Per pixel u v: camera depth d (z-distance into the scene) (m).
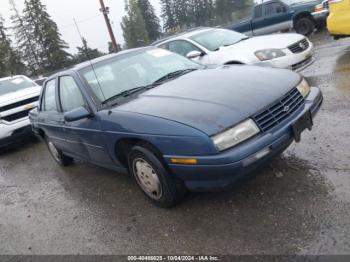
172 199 3.80
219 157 3.15
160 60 5.03
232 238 3.25
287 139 3.47
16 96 8.84
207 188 3.46
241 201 3.74
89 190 5.10
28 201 5.37
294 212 3.36
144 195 4.18
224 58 7.59
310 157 4.26
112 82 4.53
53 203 5.04
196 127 3.25
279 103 3.56
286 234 3.12
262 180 4.01
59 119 5.20
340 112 5.35
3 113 8.51
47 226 4.43
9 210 5.24
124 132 3.82
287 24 14.91
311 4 14.14
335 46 10.70
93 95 4.40
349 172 3.75
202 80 4.14
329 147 4.38
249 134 3.28
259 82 3.84
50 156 7.41
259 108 3.40
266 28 15.55
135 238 3.66
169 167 3.55
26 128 8.76
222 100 3.52
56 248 3.89
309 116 3.74
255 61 7.22
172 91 4.02
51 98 5.59
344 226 3.03
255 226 3.32
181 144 3.31
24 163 7.48
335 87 6.62
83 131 4.55
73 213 4.56
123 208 4.30
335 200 3.37
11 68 34.56
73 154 5.58
